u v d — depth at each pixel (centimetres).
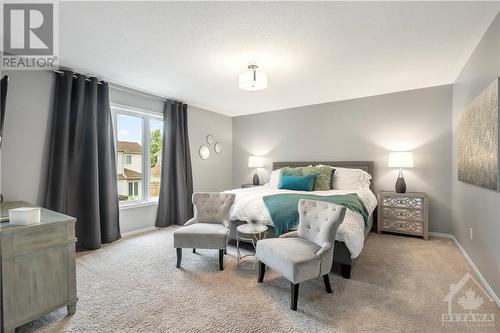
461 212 301
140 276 237
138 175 396
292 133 502
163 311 181
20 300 154
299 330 159
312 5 177
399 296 200
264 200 293
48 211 203
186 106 454
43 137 281
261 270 223
